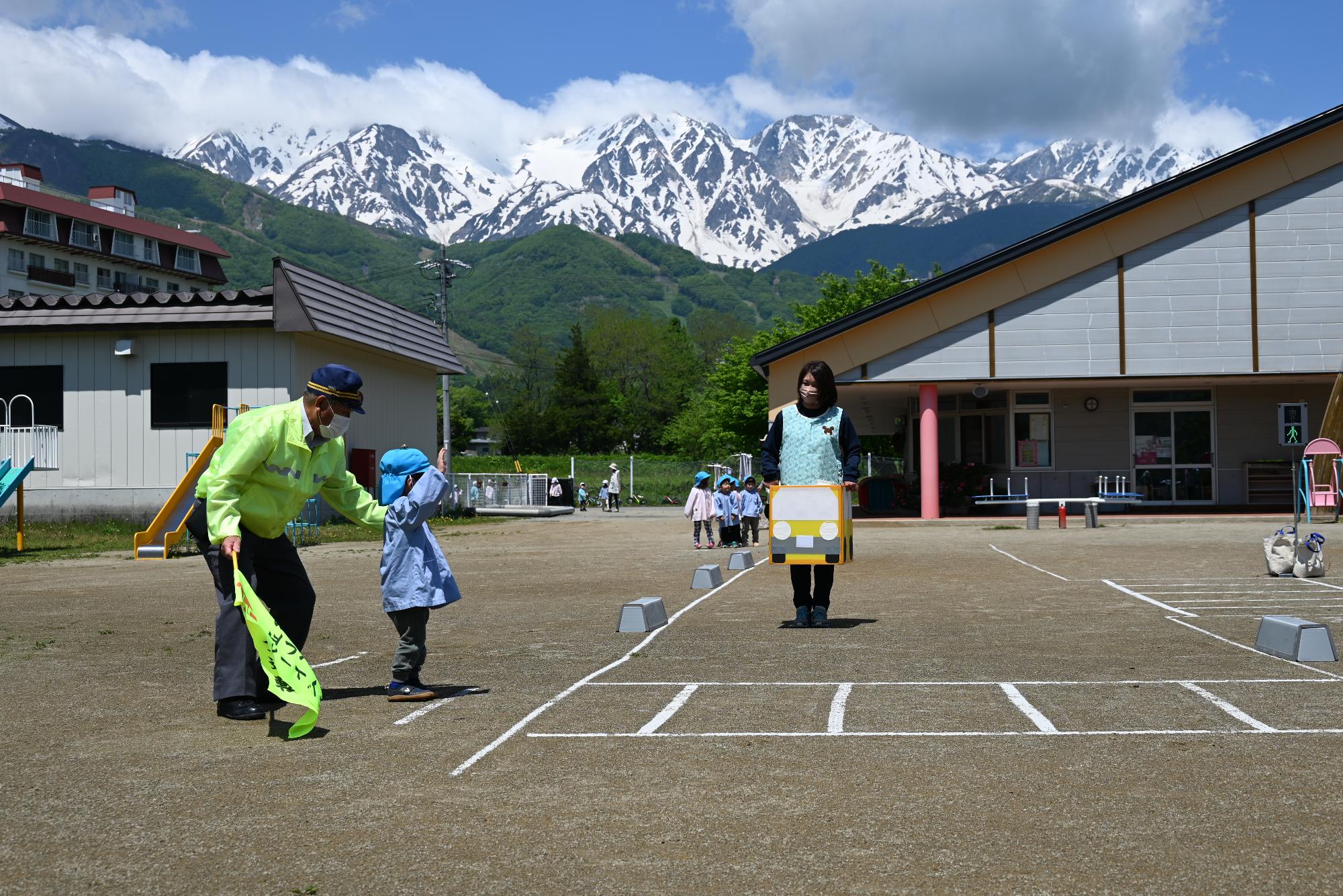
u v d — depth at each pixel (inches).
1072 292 1038.4
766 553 771.4
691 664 311.6
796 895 139.1
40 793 189.2
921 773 193.9
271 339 1066.1
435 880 146.3
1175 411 1141.7
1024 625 380.2
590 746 216.5
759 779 191.3
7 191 2979.8
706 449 3019.2
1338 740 212.2
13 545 874.8
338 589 541.6
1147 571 557.6
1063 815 169.2
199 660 335.3
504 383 5172.2
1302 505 1017.5
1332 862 147.9
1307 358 1019.9
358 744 221.0
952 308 1043.9
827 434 387.2
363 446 1218.6
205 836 165.3
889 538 847.7
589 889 142.1
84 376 1086.4
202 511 254.5
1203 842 156.3
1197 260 1029.2
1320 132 1022.4
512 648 349.4
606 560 712.4
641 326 4726.9
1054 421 1152.8
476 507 1657.2
